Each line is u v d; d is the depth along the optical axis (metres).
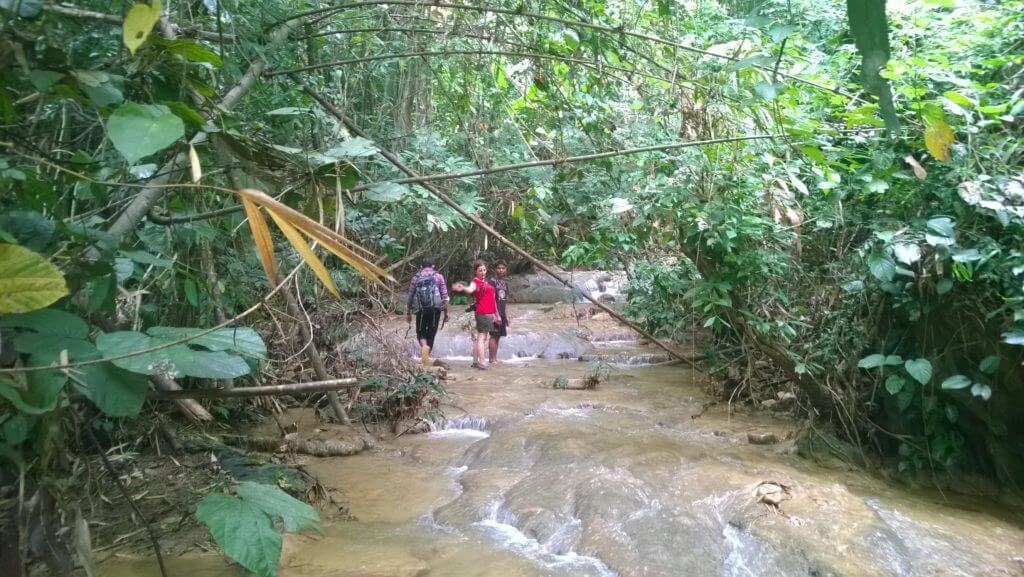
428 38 6.07
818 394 6.84
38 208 2.43
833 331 6.40
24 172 2.30
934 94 5.21
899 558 4.52
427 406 7.86
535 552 4.70
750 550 4.67
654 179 6.18
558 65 5.64
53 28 2.29
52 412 2.45
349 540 4.75
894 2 5.34
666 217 6.27
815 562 4.43
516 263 17.44
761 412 7.84
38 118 2.64
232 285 5.45
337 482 5.92
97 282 2.53
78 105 3.08
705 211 5.91
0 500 2.51
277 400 7.50
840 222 6.02
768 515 4.99
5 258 1.50
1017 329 4.94
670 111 6.16
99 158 3.54
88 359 2.04
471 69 6.22
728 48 5.02
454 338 12.06
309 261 1.68
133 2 2.72
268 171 2.90
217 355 2.15
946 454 5.95
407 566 4.34
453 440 7.19
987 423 5.70
